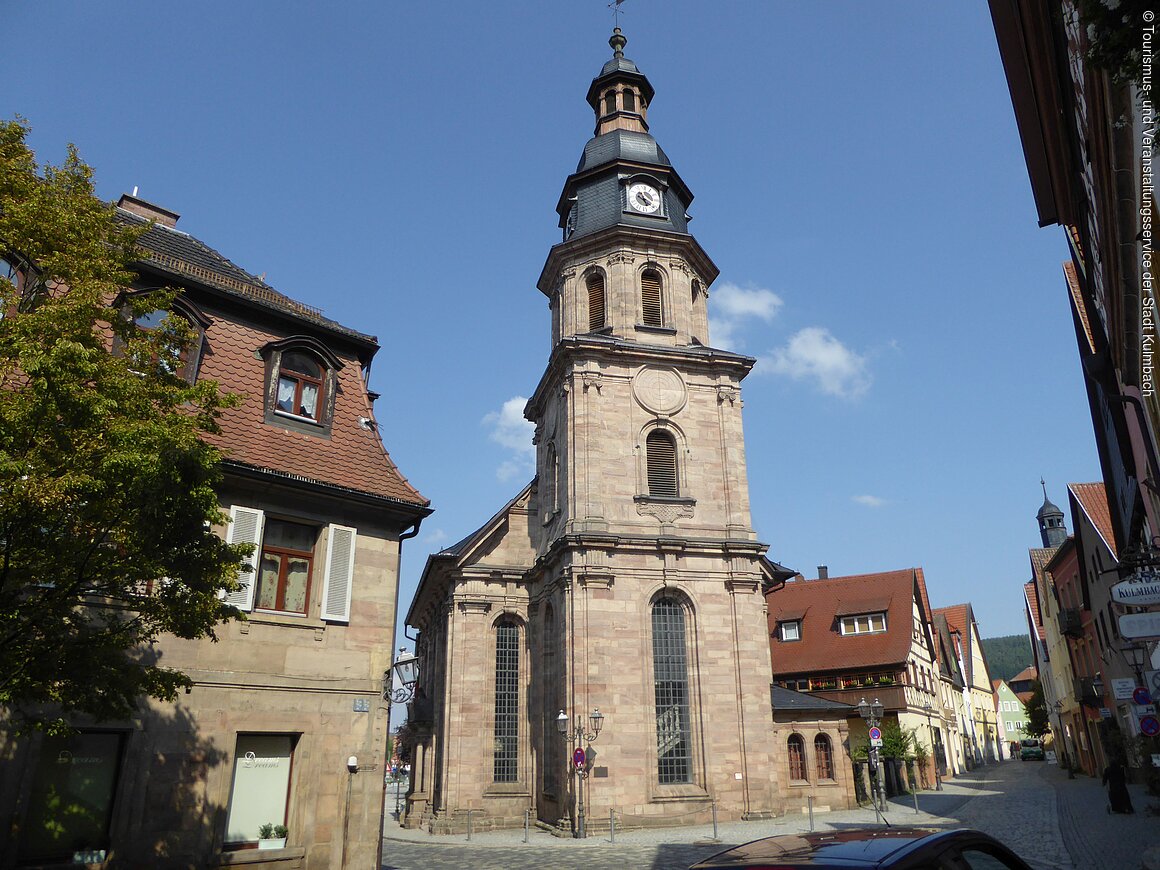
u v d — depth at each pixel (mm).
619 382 35312
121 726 13992
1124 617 15422
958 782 54594
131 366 10961
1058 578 52938
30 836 12820
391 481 18812
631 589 32344
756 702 32125
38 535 9469
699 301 39750
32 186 10930
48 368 8891
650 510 33844
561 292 39250
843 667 49281
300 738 16141
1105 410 22859
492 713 36812
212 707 15039
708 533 34094
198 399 11125
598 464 33844
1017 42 11305
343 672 16984
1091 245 14180
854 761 37938
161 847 13977
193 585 10484
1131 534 24609
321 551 17359
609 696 30859
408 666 17703
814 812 33906
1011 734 131750
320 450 18000
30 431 9141
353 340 19875
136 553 9859
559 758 31609
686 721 31750
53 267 10562
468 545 38219
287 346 18422
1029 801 34750
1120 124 8102
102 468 9070
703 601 32938
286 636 16344
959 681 76688
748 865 4785
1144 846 19719
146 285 16703
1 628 9219
